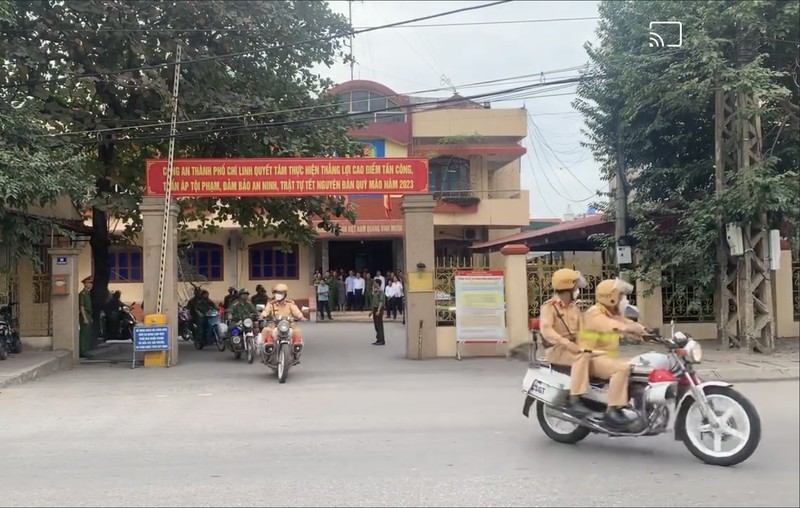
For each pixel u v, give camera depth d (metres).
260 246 30.98
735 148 13.84
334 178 14.65
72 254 15.17
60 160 12.85
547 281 14.86
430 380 11.42
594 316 6.59
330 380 11.70
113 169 16.31
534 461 6.30
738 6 12.77
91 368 14.14
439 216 29.25
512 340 14.20
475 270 14.49
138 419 8.64
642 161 16.88
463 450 6.72
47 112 14.66
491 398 9.59
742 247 13.68
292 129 17.05
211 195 14.57
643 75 14.25
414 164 14.75
